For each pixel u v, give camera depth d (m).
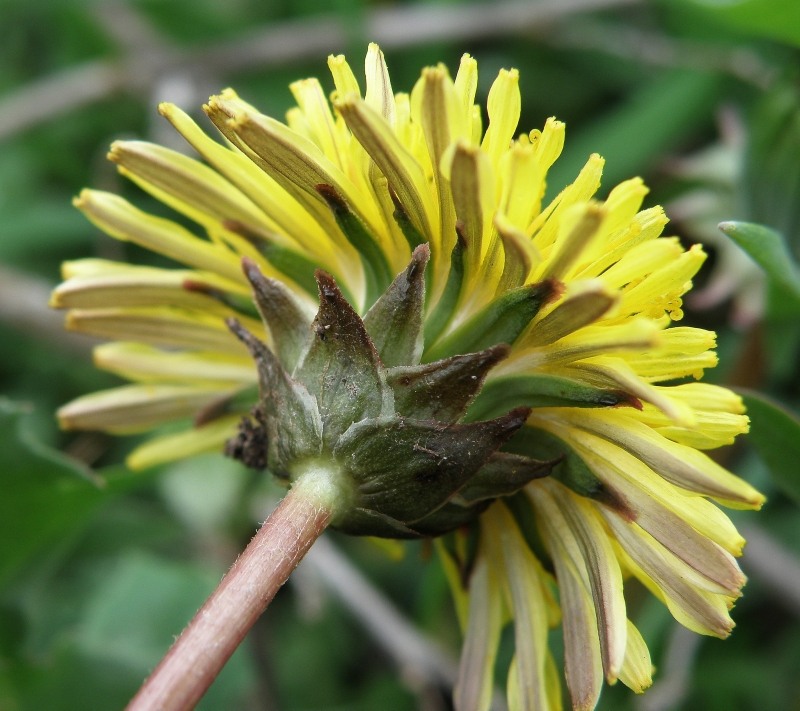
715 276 0.19
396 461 0.14
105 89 0.23
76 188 0.23
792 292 0.16
